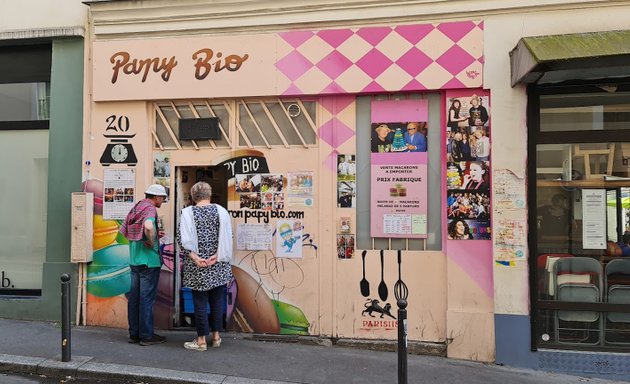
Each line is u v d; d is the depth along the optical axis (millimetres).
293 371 4695
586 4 5105
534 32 5215
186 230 4992
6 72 6570
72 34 6125
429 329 5441
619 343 5168
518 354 5152
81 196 5957
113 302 6012
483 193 5324
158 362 4801
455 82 5348
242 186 5871
